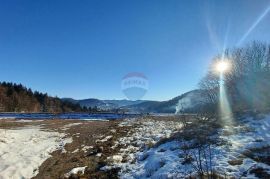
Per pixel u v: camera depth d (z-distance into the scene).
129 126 32.53
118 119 47.16
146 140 19.77
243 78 34.03
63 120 48.12
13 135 24.52
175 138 16.95
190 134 16.91
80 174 13.15
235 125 17.50
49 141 23.22
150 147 16.66
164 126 28.27
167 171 11.03
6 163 15.14
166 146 15.45
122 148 18.33
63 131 30.44
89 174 12.98
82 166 14.55
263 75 32.12
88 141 22.98
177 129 21.95
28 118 53.69
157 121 36.25
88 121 45.16
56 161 16.12
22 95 137.12
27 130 31.05
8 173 13.41
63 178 12.73
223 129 16.72
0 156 16.59
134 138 21.75
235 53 36.91
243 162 10.77
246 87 32.97
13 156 16.77
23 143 21.27
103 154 16.89
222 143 13.64
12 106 118.75
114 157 15.48
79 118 54.62
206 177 9.60
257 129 15.61
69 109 145.88
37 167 14.88
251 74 33.56
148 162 13.32
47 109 136.62
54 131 30.50
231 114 21.38
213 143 13.89
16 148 19.17
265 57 34.69
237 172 9.87
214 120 20.62
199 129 17.89
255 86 32.09
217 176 9.55
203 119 22.11
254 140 13.53
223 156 11.74
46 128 33.72
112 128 31.41
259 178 9.13
